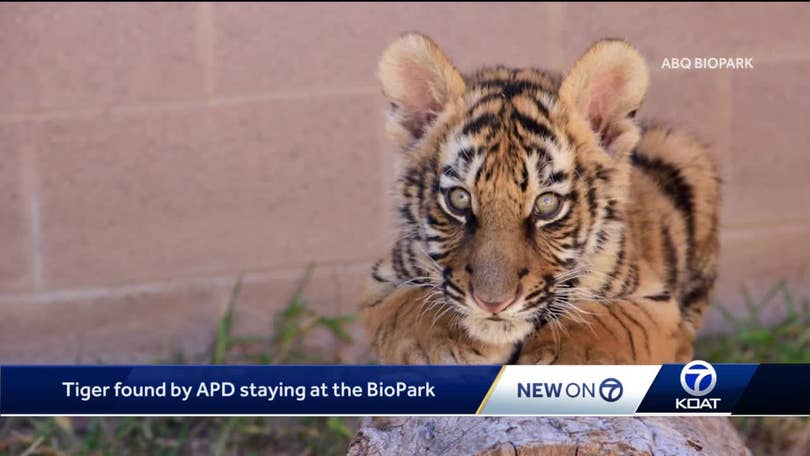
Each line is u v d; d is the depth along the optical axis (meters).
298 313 7.77
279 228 7.87
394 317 4.66
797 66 7.86
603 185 4.66
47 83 7.50
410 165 4.76
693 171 6.02
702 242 5.92
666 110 7.82
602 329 4.52
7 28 7.39
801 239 8.12
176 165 7.71
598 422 4.09
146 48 7.53
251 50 7.60
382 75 4.77
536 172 4.44
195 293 7.88
